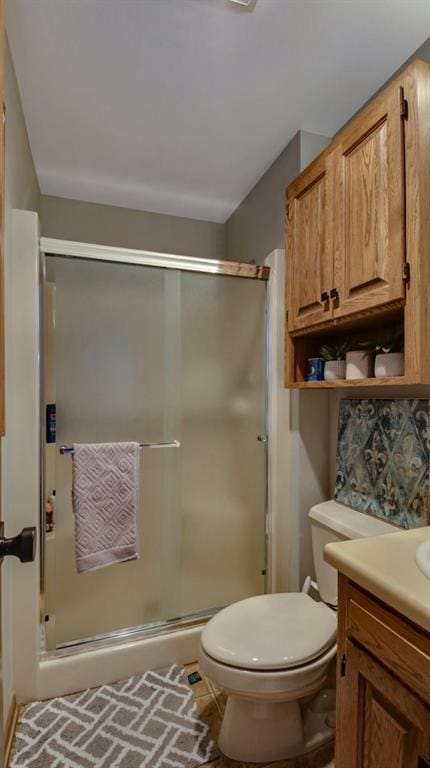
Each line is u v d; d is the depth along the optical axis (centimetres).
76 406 164
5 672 132
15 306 148
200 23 129
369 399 158
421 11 125
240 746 126
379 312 124
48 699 150
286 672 115
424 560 89
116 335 171
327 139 187
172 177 223
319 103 166
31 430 149
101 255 168
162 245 267
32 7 123
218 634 127
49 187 234
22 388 148
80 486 160
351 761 92
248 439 196
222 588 191
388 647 83
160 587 180
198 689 157
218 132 184
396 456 142
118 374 171
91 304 167
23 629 148
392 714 81
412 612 75
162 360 179
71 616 164
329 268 143
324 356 164
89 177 223
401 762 78
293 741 128
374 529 139
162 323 180
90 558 160
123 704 149
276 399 192
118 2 122
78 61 144
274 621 134
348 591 95
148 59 143
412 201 109
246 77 151
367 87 157
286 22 129
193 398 186
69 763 125
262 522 199
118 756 127
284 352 185
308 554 186
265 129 182
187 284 185
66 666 154
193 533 186
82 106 167
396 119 113
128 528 167
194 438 186
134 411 174
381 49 139
